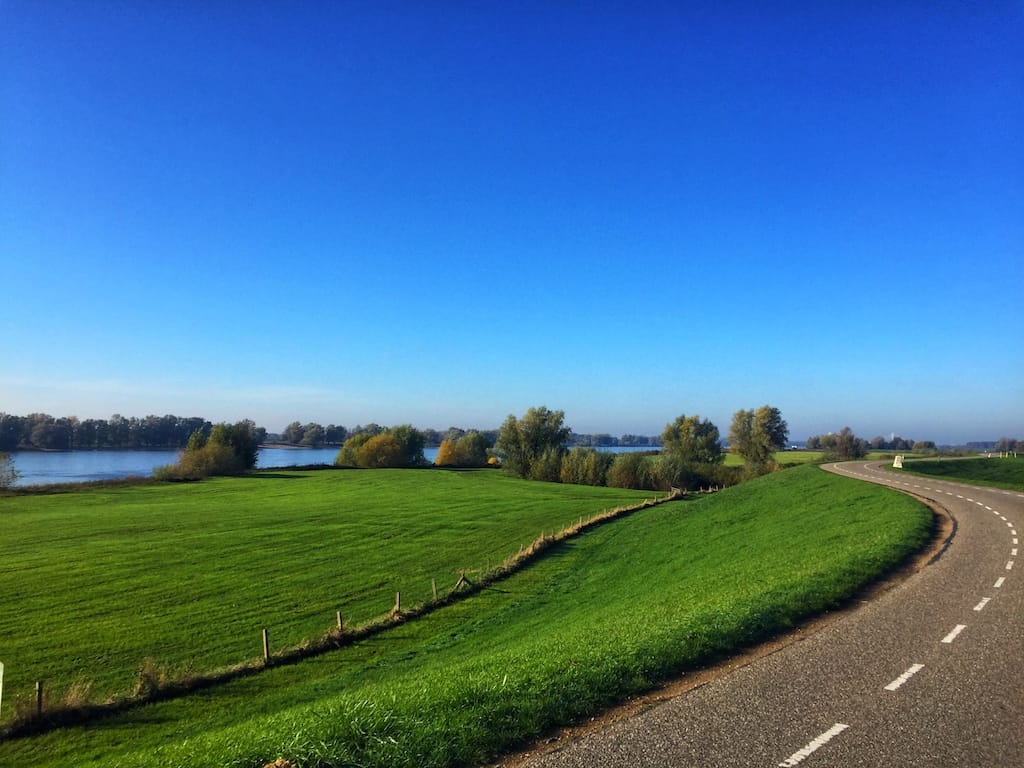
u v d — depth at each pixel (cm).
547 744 734
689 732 741
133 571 3884
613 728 760
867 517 2961
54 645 2559
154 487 9444
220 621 2880
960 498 3641
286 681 2059
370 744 718
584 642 1266
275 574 3800
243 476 11288
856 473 5900
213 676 2069
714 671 980
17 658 2416
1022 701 829
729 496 5497
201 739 995
